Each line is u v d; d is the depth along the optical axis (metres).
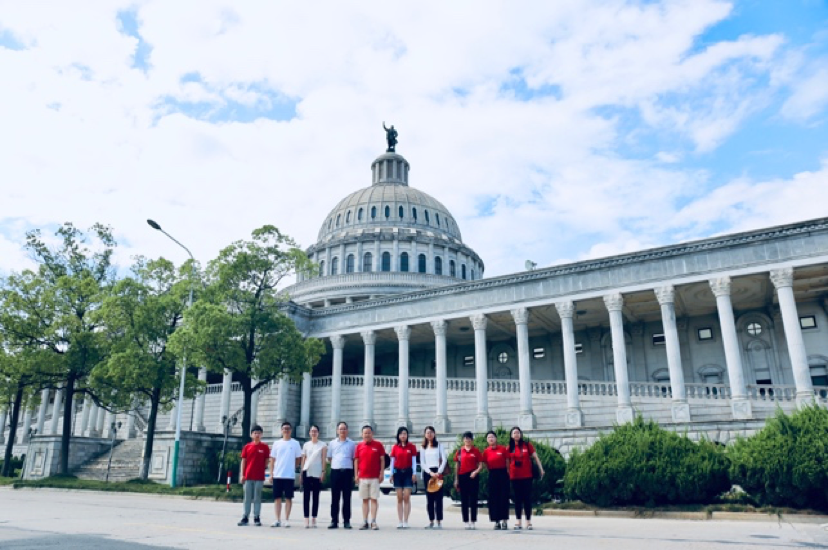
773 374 42.84
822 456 15.69
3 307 36.50
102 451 43.75
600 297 39.59
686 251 37.31
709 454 17.75
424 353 58.56
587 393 39.41
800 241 34.31
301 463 14.11
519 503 13.12
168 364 34.91
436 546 9.78
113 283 42.19
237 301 34.84
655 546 9.91
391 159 92.88
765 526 14.09
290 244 35.88
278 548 9.48
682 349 46.69
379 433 46.53
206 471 35.50
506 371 54.06
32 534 11.52
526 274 42.28
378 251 77.56
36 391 43.00
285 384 48.69
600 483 17.86
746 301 42.88
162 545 9.82
